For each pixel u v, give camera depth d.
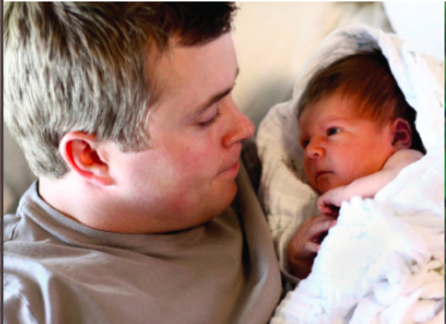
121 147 0.64
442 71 0.79
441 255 0.66
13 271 0.62
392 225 0.65
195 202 0.72
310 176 0.87
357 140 0.82
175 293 0.66
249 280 0.73
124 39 0.57
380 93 0.84
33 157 0.71
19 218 0.74
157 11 0.57
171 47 0.59
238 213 0.85
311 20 1.13
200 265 0.71
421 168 0.69
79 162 0.66
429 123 0.72
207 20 0.60
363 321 0.65
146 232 0.73
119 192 0.68
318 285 0.69
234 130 0.72
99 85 0.59
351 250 0.67
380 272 0.65
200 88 0.62
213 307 0.68
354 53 0.92
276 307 0.71
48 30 0.58
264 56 1.09
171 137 0.65
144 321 0.63
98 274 0.63
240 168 0.89
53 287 0.59
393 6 1.12
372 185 0.75
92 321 0.60
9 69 0.65
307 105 0.89
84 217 0.71
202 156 0.68
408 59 0.77
